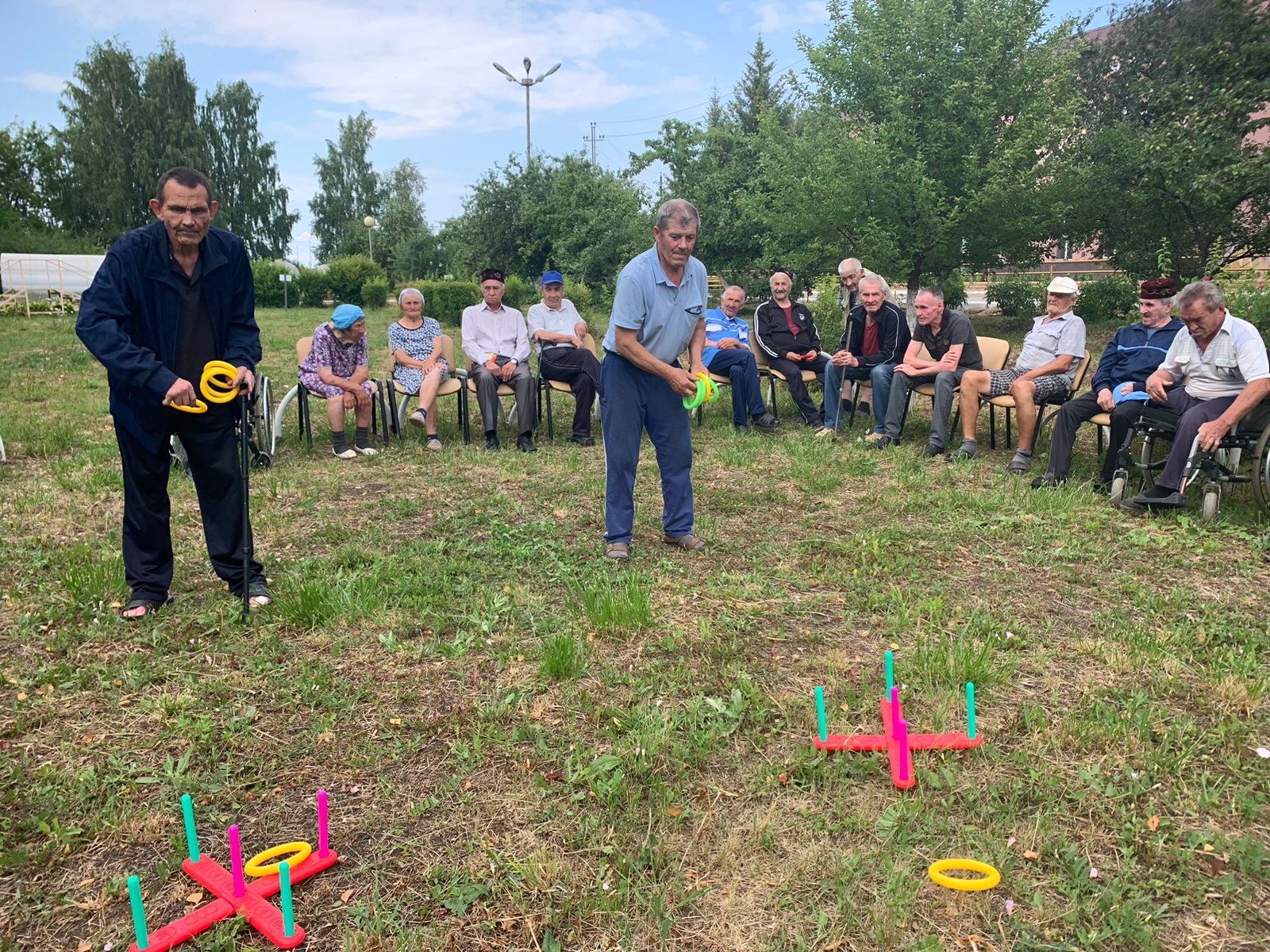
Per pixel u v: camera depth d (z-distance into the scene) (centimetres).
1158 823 247
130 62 4766
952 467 650
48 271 3094
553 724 302
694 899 221
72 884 231
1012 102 1490
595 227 2759
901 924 211
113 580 412
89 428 814
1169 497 520
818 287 1273
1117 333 622
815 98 1628
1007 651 355
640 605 375
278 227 5259
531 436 743
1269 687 316
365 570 438
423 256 4259
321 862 233
